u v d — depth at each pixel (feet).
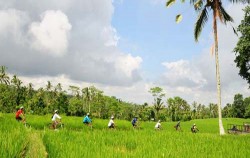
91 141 39.04
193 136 56.03
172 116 465.47
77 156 26.18
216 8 89.15
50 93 401.70
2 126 41.73
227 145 42.45
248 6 129.80
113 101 436.76
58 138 36.68
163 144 41.75
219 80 89.25
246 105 493.77
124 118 452.76
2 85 346.13
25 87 395.75
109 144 41.57
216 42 90.17
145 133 58.13
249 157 31.96
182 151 35.58
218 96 88.33
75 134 46.39
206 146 40.63
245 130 126.62
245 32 129.80
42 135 35.01
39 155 24.11
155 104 419.95
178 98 462.19
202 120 348.59
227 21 90.89
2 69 343.46
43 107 375.45
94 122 107.96
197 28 90.74
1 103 346.74
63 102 382.42
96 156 27.07
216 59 89.71
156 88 414.41
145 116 425.69
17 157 22.35
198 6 89.45
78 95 453.17
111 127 97.91
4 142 23.65
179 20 86.84
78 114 392.27
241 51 129.29
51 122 92.94
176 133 60.75
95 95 442.50
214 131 201.67
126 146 40.98
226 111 570.05
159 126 117.19
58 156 25.54
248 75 134.82
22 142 25.44
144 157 29.04
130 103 488.44
